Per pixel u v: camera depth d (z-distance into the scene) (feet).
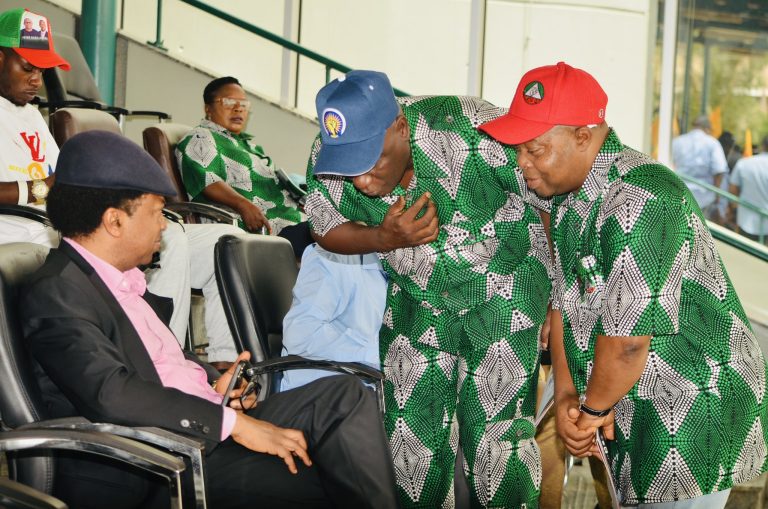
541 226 7.23
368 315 8.41
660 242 5.50
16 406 6.16
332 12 22.93
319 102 6.45
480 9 21.42
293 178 17.02
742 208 19.21
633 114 22.34
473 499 7.75
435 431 7.66
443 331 7.40
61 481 6.45
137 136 20.57
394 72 23.15
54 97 15.98
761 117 20.47
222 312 12.57
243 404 7.41
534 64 22.76
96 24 19.71
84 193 6.55
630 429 6.09
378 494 7.14
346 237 7.15
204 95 16.47
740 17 20.43
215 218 14.11
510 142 5.72
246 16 22.26
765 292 17.40
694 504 6.03
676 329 5.59
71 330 6.26
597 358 5.82
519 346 7.30
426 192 6.77
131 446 5.65
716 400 5.84
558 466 9.09
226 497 7.02
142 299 7.26
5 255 6.47
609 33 22.38
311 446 7.26
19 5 20.06
